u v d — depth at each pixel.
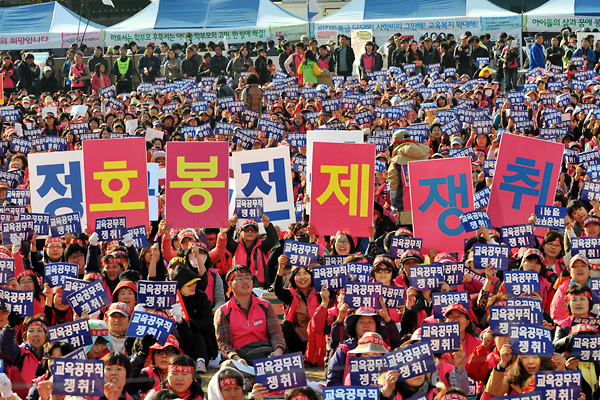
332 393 11.29
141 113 42.72
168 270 17.70
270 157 22.34
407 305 16.30
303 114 40.88
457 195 20.72
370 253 21.42
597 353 13.76
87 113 45.44
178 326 16.30
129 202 21.25
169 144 20.97
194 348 17.19
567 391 11.73
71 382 12.02
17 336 16.42
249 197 22.14
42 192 22.23
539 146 21.77
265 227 21.30
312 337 17.39
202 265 18.39
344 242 20.42
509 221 21.86
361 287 15.62
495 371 12.84
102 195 21.22
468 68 55.88
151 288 15.73
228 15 69.56
